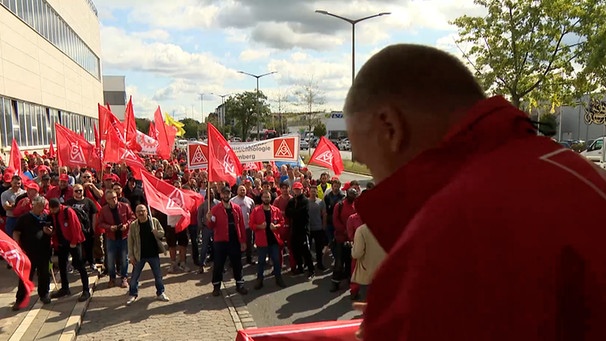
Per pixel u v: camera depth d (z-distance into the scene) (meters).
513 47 15.95
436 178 0.91
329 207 10.22
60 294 8.26
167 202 9.95
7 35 22.08
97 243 10.63
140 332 6.80
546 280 0.73
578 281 0.73
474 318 0.73
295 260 10.02
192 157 14.30
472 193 0.81
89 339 6.59
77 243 8.16
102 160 13.84
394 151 1.00
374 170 1.06
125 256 9.17
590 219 0.77
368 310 0.86
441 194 0.85
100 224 9.11
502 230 0.76
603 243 0.75
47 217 8.10
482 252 0.75
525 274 0.73
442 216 0.80
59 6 33.38
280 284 9.17
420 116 0.96
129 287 8.45
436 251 0.78
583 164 0.90
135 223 8.23
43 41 28.72
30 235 7.75
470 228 0.77
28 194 9.64
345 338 2.37
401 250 0.84
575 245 0.74
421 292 0.77
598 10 14.39
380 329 0.81
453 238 0.77
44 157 21.02
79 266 8.16
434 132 0.97
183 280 9.70
